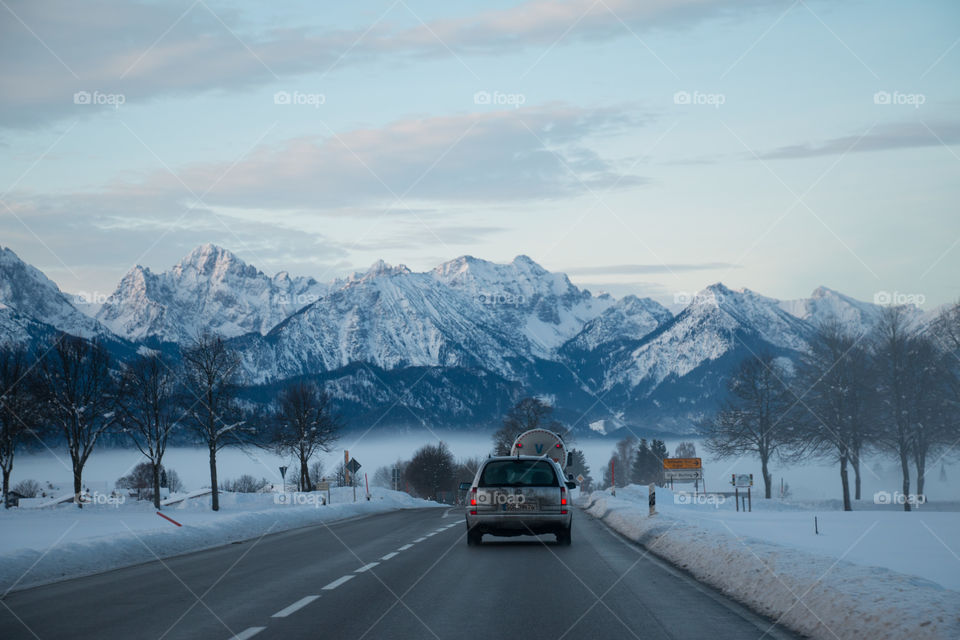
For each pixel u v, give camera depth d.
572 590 13.52
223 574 15.98
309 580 14.93
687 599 12.56
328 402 76.06
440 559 18.53
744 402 69.44
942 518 33.25
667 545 19.86
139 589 13.95
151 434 55.72
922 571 14.58
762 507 57.00
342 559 18.73
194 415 55.84
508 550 20.69
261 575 15.73
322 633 9.97
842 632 9.41
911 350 55.28
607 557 18.83
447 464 158.50
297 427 72.56
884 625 8.91
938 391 55.62
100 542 18.75
